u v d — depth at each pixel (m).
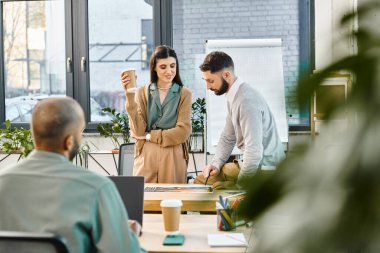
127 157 4.17
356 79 0.25
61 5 6.28
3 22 6.39
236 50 5.30
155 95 3.87
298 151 0.26
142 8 6.16
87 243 1.84
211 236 2.37
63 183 1.84
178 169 3.85
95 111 6.30
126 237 1.85
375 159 0.24
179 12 6.10
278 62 5.26
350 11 0.27
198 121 5.71
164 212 2.45
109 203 1.83
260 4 5.97
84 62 6.23
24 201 1.85
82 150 5.79
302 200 0.25
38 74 6.37
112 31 6.22
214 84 3.05
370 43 0.26
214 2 6.04
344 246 0.24
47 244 1.60
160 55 3.82
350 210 0.24
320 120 0.26
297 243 0.24
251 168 0.29
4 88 6.41
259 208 0.26
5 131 5.81
